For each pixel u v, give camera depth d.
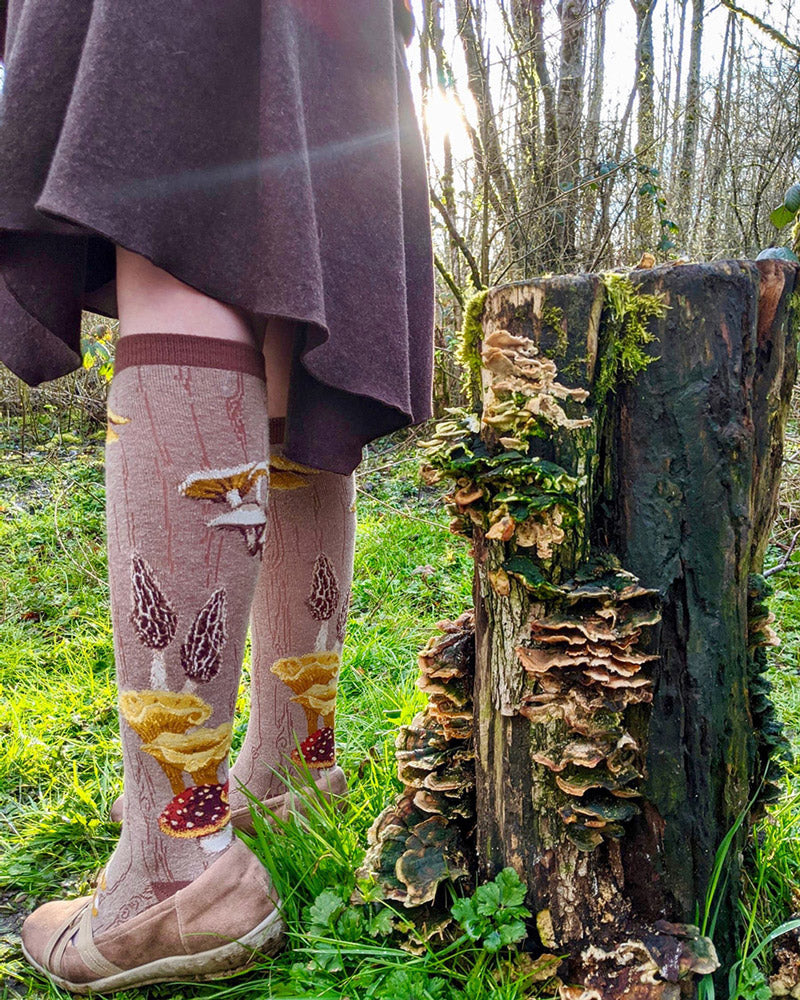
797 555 2.79
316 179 1.01
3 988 1.16
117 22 0.86
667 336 1.01
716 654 1.04
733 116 8.10
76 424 6.88
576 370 1.02
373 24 1.08
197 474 0.99
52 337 1.22
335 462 1.08
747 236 7.00
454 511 1.11
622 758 1.04
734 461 1.02
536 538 1.02
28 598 3.08
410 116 1.30
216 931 1.06
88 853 1.48
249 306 0.98
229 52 0.96
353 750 1.77
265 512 1.07
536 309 1.03
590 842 1.03
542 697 1.04
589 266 5.91
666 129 6.46
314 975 1.10
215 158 0.95
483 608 1.13
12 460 5.83
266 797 1.39
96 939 1.08
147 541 0.99
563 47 6.00
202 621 1.02
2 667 2.35
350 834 1.32
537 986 1.05
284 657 1.35
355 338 1.03
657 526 1.03
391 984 1.04
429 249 1.33
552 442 1.04
